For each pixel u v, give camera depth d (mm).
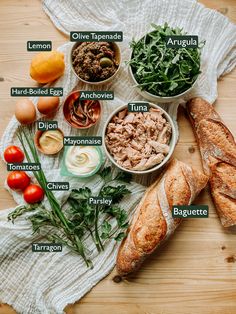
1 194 1524
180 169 1451
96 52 1472
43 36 1564
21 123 1496
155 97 1458
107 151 1458
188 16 1577
